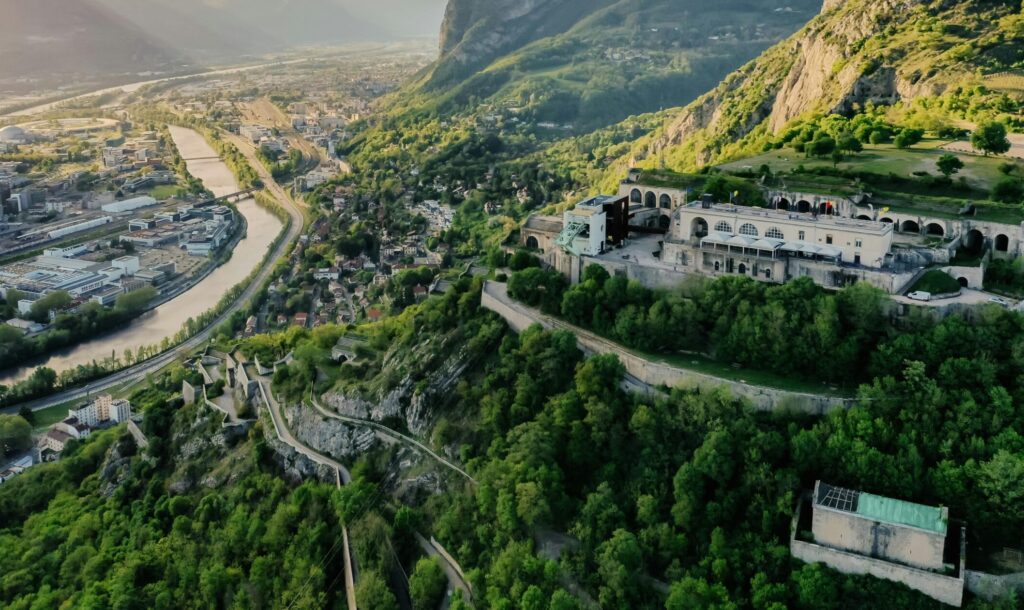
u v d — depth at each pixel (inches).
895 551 7741.1
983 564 7573.8
